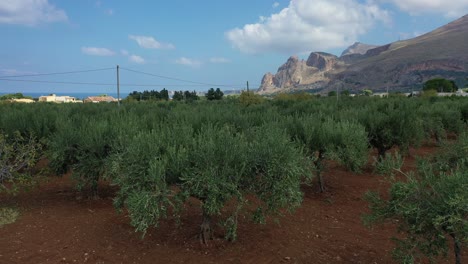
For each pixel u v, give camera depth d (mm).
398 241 4184
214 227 6148
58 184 9383
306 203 7984
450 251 5266
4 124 10102
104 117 12688
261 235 5953
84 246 5438
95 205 7598
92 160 7402
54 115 11742
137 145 5176
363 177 10406
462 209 3375
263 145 5164
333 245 5641
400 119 11102
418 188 3771
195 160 4953
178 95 86812
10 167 7477
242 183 5172
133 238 5758
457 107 19219
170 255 5176
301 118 9695
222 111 14148
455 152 5105
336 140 8336
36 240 5641
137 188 4887
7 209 7129
